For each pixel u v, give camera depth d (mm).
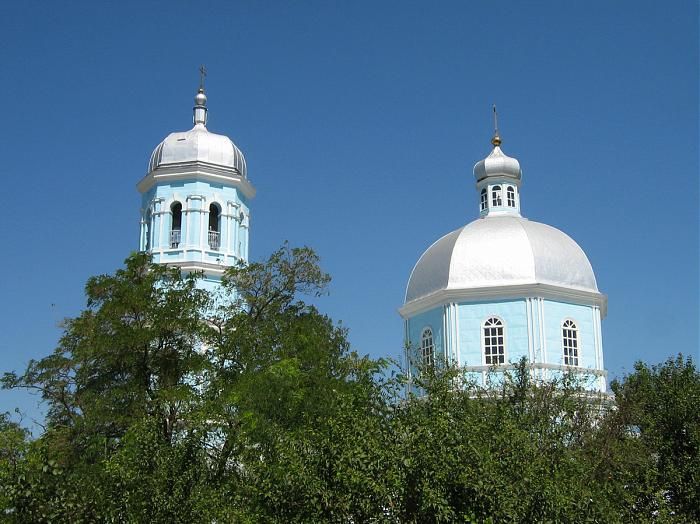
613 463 23406
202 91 46375
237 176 43969
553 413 25812
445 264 45781
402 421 17391
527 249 45344
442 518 15234
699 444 27094
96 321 29609
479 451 16203
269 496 16469
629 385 31266
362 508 15641
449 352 44000
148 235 43969
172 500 17375
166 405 27359
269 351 29188
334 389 25062
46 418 30984
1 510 16266
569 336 44562
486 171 51500
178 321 29672
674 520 20766
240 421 24750
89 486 17359
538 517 16031
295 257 32500
